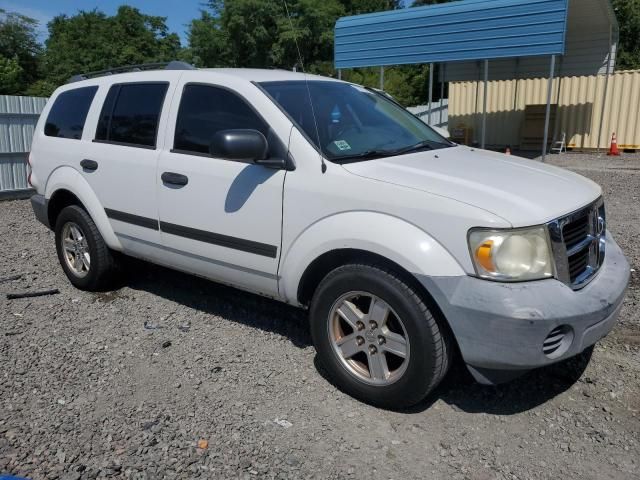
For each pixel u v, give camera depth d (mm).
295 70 4555
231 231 3867
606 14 15383
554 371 3750
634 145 17125
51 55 47219
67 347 4121
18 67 42781
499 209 2945
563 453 2973
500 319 2838
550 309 2848
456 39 13609
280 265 3652
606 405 3379
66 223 5219
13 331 4371
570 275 3094
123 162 4547
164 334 4348
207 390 3555
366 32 15133
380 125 4176
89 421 3219
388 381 3262
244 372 3775
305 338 4270
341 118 3971
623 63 30562
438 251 2990
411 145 4047
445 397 3490
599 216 3510
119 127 4730
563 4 11930
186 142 4188
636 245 6555
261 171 3691
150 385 3609
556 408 3363
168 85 4410
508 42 12891
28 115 10602
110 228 4805
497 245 2871
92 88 5113
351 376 3422
